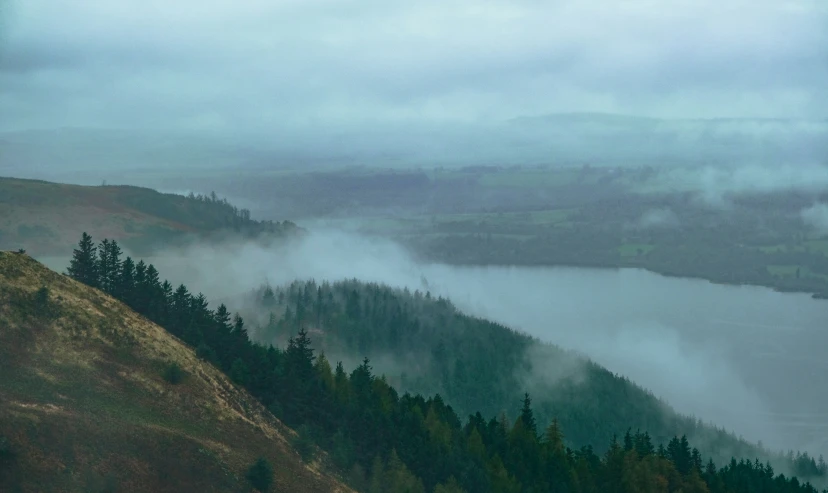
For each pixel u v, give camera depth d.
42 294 88.31
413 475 101.19
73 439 68.25
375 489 96.06
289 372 110.56
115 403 78.06
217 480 74.69
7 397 70.38
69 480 63.91
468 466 109.75
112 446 70.50
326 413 108.31
